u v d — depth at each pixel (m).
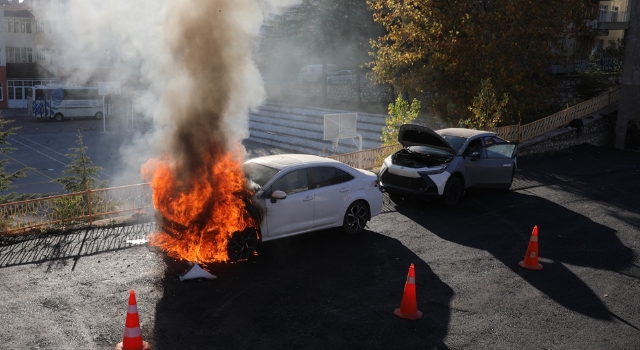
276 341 5.94
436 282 7.88
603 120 24.47
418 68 24.14
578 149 22.42
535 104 23.00
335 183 9.38
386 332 6.28
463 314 6.88
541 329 6.58
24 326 6.03
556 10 21.80
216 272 7.85
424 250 9.28
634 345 6.29
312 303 6.95
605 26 34.50
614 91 26.75
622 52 32.16
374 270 8.22
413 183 11.95
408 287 6.66
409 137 12.86
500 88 21.16
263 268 8.08
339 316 6.63
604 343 6.31
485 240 10.01
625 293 7.84
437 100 22.53
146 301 6.78
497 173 13.37
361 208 9.88
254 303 6.86
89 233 9.66
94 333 5.93
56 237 9.36
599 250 9.75
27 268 7.83
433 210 12.00
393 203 12.45
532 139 21.22
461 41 21.47
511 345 6.14
